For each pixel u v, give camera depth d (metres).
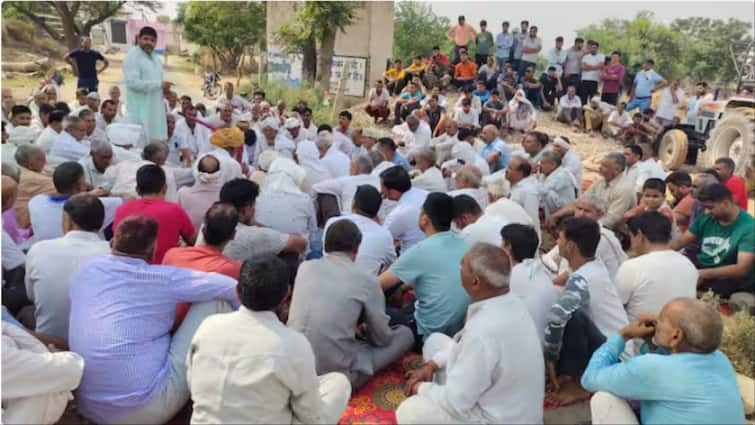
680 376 2.37
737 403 2.35
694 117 12.61
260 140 7.82
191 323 2.97
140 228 2.91
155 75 7.05
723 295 4.89
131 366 2.72
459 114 12.31
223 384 2.37
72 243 3.26
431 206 3.73
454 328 3.64
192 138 7.86
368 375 3.46
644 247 3.62
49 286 3.18
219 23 33.91
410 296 4.61
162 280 2.88
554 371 3.42
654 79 13.09
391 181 4.79
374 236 4.12
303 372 2.43
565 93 15.01
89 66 11.24
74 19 35.22
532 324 2.67
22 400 2.54
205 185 4.71
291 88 17.25
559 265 4.49
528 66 15.35
